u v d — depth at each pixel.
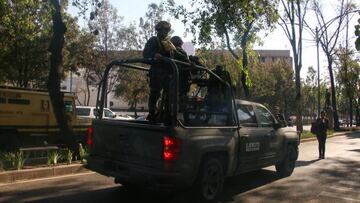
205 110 8.23
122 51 40.09
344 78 51.31
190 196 7.57
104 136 7.74
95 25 36.72
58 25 12.48
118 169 7.32
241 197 8.52
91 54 35.00
